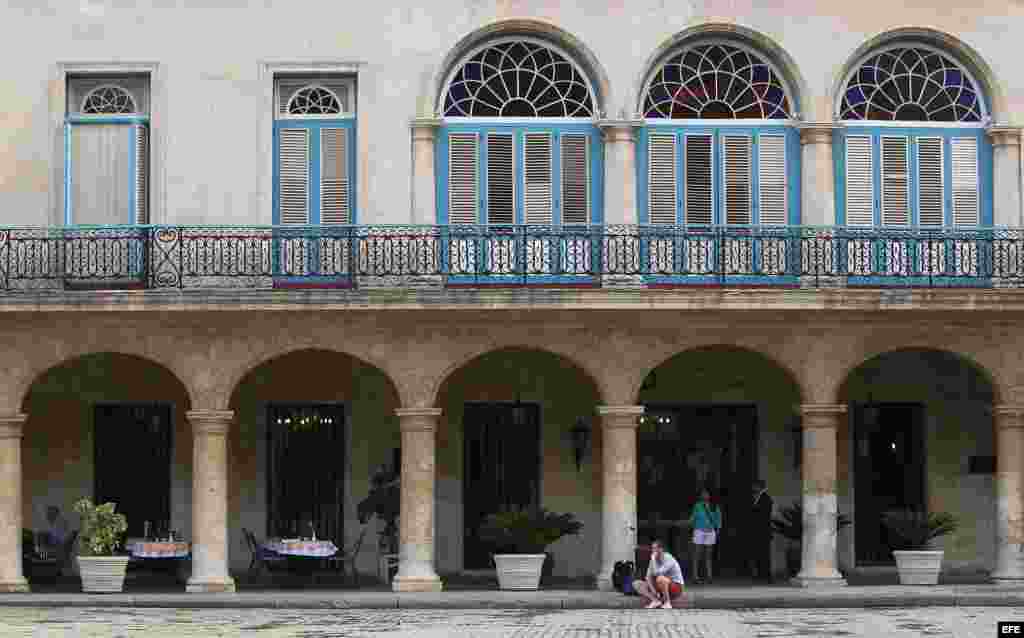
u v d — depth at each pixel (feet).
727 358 107.86
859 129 102.12
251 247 98.84
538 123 101.30
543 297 96.43
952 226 102.17
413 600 92.99
